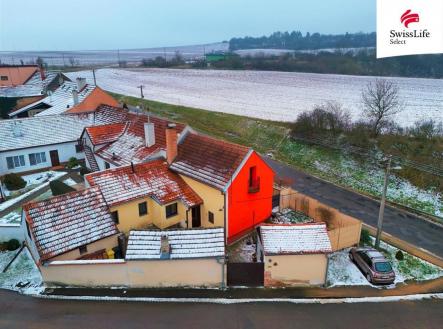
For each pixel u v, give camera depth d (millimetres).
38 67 78625
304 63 165125
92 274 21469
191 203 27656
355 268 24203
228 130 60375
